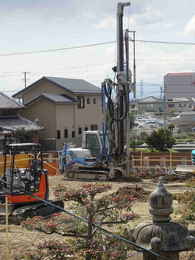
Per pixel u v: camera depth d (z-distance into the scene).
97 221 8.02
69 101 44.34
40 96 43.09
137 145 43.97
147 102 129.50
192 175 24.16
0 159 21.83
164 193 5.29
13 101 41.75
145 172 25.44
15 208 13.34
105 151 24.19
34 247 10.38
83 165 24.66
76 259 6.81
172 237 5.20
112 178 24.00
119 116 23.56
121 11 23.27
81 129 46.50
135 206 16.00
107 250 6.80
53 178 25.11
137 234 5.49
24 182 13.66
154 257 5.38
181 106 126.31
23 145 13.81
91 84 50.41
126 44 23.16
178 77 140.12
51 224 7.26
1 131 37.00
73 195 7.29
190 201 13.18
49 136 43.28
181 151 38.00
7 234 10.83
